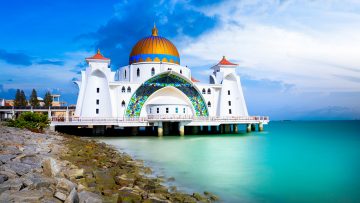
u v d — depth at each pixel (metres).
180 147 32.50
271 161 23.83
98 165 17.78
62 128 49.34
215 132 56.06
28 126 36.19
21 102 84.19
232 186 15.67
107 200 10.40
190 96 54.12
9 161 13.72
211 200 13.16
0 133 25.53
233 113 55.47
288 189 15.22
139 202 10.93
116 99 49.84
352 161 24.33
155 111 49.97
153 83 51.84
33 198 8.88
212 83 58.59
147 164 21.80
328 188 15.55
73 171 13.61
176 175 18.09
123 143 36.41
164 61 54.94
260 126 55.59
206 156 25.98
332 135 61.38
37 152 18.69
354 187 15.69
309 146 36.81
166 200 11.58
